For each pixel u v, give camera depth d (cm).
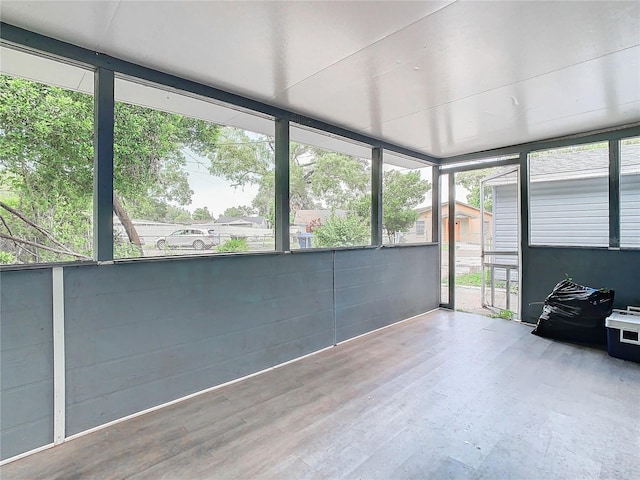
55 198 229
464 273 583
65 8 175
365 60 231
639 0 170
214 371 272
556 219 440
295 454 191
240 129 329
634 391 262
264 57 227
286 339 324
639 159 375
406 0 170
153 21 187
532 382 278
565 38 204
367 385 275
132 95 263
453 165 523
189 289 258
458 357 334
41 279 196
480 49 217
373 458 187
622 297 382
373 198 436
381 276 436
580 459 185
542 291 442
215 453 192
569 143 409
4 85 220
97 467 181
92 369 215
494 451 192
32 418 194
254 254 299
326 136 376
